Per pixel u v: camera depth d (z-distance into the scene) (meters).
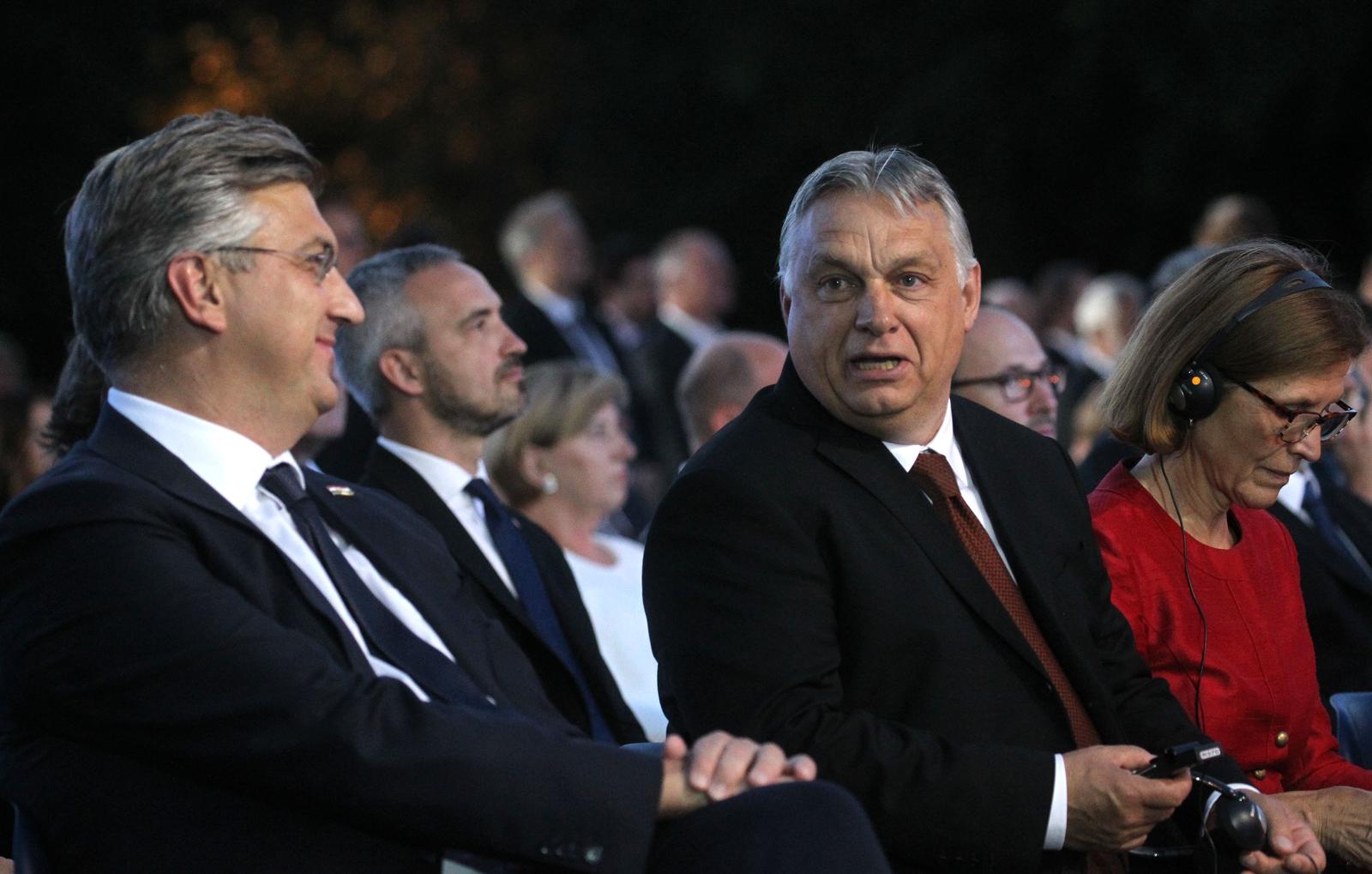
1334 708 6.60
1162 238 25.42
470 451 7.59
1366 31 22.45
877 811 4.78
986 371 7.68
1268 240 6.20
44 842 4.64
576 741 4.58
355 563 5.39
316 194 5.16
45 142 27.78
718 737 4.62
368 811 4.42
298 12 30.73
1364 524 7.86
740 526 5.07
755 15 27.50
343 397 8.24
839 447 5.23
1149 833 5.58
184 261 4.86
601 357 17.00
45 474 4.86
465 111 30.05
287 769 4.41
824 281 5.20
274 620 4.62
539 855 4.43
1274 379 5.77
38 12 28.05
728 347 8.88
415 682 5.04
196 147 4.90
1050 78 25.11
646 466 16.64
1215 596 5.98
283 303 4.93
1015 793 4.81
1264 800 5.32
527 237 17.06
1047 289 17.56
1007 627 5.13
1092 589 5.62
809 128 27.52
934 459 5.37
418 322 7.41
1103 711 5.26
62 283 27.27
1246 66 22.62
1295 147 23.75
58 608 4.48
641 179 29.58
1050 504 5.65
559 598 7.35
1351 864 5.66
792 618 4.97
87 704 4.45
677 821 4.53
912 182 5.21
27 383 10.36
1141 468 6.24
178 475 4.80
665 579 5.16
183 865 4.52
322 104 29.59
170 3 29.61
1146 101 23.84
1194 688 5.88
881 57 26.92
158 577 4.50
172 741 4.43
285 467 5.18
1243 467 5.91
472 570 6.95
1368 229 24.02
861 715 4.89
